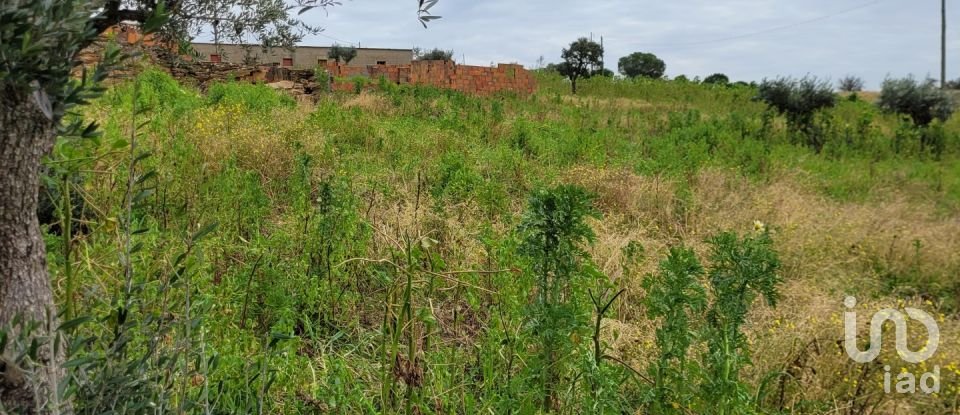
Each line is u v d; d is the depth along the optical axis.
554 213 2.79
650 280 2.82
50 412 1.72
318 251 4.21
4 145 1.63
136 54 1.69
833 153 14.05
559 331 2.68
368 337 3.51
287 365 2.68
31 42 1.39
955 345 3.87
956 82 39.78
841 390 3.37
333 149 7.36
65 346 1.82
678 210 6.93
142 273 2.79
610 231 5.72
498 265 3.99
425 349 3.30
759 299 4.34
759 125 16.42
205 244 3.89
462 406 2.96
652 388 2.76
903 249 6.00
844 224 6.55
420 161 7.57
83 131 1.78
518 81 24.48
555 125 12.65
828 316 4.07
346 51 30.47
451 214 5.53
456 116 11.69
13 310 1.70
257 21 2.11
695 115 16.92
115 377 1.79
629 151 10.44
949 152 15.57
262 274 3.76
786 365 3.38
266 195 5.61
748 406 2.70
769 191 7.91
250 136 6.94
